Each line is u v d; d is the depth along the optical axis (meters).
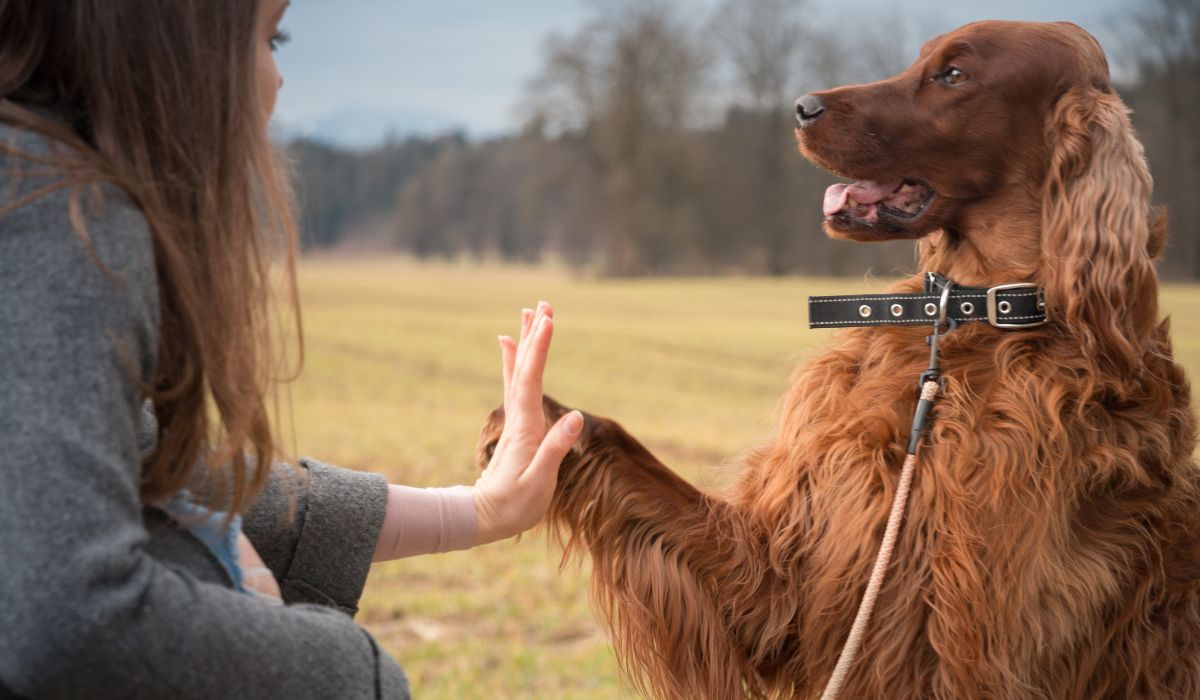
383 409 12.54
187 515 1.27
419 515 1.84
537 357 1.92
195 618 1.04
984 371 2.22
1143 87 41.12
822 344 2.60
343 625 1.23
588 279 52.34
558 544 2.37
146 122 1.18
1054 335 2.23
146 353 1.09
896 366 2.32
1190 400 2.31
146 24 1.17
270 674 1.11
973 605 2.01
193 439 1.22
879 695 2.10
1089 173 2.21
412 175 90.38
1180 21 39.88
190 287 1.17
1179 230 40.88
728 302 35.97
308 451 9.09
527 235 75.06
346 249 89.44
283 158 1.42
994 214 2.44
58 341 1.00
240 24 1.24
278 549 1.70
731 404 14.41
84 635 0.95
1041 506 2.04
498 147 76.19
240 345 1.23
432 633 4.93
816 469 2.25
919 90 2.48
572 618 5.11
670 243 51.88
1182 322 22.97
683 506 2.32
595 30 51.41
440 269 72.06
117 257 1.05
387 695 1.26
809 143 2.56
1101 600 2.09
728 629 2.26
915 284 2.56
